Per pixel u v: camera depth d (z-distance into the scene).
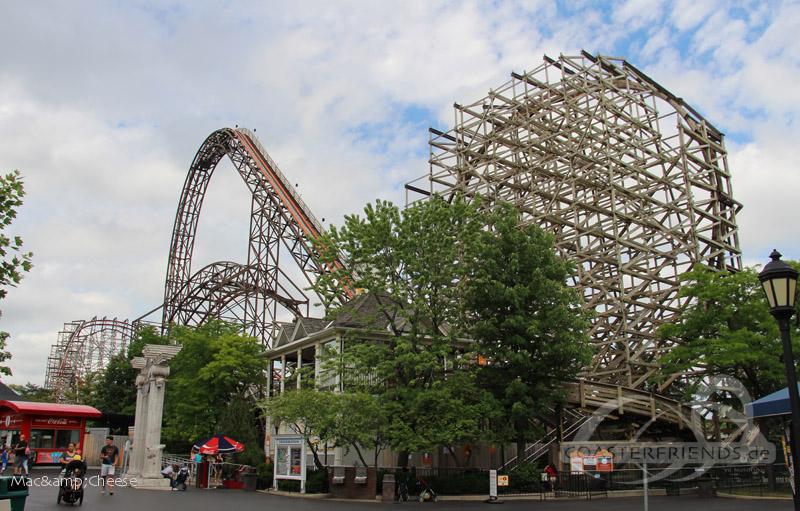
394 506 29.09
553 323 37.62
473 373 37.94
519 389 36.56
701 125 62.12
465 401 36.81
